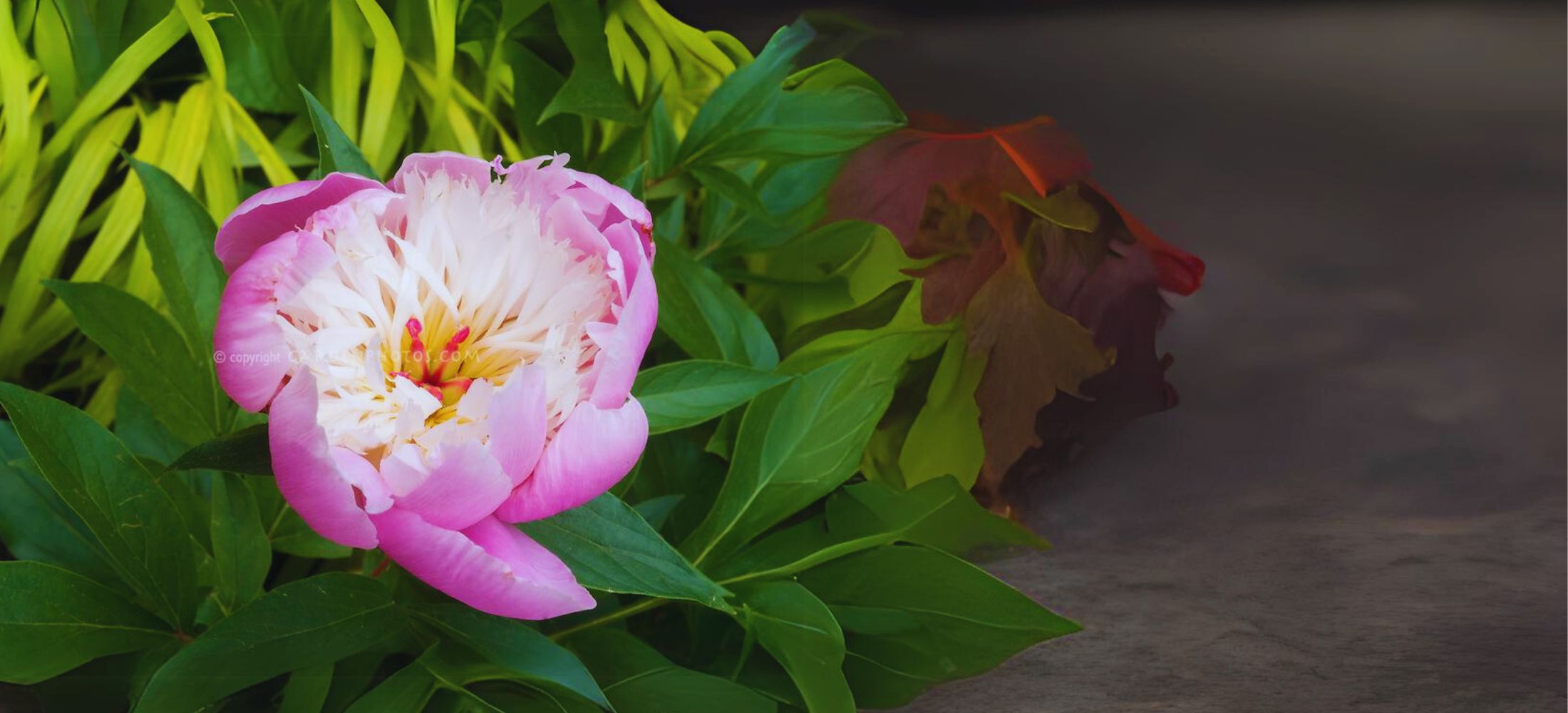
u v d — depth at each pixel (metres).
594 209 1.12
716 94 1.26
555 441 1.07
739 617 1.18
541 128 1.30
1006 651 1.20
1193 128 3.68
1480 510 1.58
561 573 1.08
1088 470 1.43
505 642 1.11
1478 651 1.37
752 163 1.31
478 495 1.06
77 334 1.28
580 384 1.09
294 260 1.08
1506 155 4.04
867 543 1.18
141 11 1.27
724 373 1.16
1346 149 3.86
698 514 1.26
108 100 1.26
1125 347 1.30
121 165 1.27
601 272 1.11
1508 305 2.53
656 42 1.32
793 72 1.29
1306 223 3.02
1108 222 1.29
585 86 1.25
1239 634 1.36
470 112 1.32
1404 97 4.86
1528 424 1.88
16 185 1.26
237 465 1.08
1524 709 1.31
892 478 1.27
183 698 1.09
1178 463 1.56
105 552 1.19
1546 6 7.24
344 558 1.24
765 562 1.20
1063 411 1.31
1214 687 1.31
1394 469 1.67
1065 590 1.38
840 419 1.21
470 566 1.06
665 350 1.29
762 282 1.29
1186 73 4.73
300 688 1.13
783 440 1.21
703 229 1.30
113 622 1.14
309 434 1.05
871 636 1.21
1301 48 5.84
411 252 1.09
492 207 1.11
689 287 1.23
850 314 1.28
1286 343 2.20
